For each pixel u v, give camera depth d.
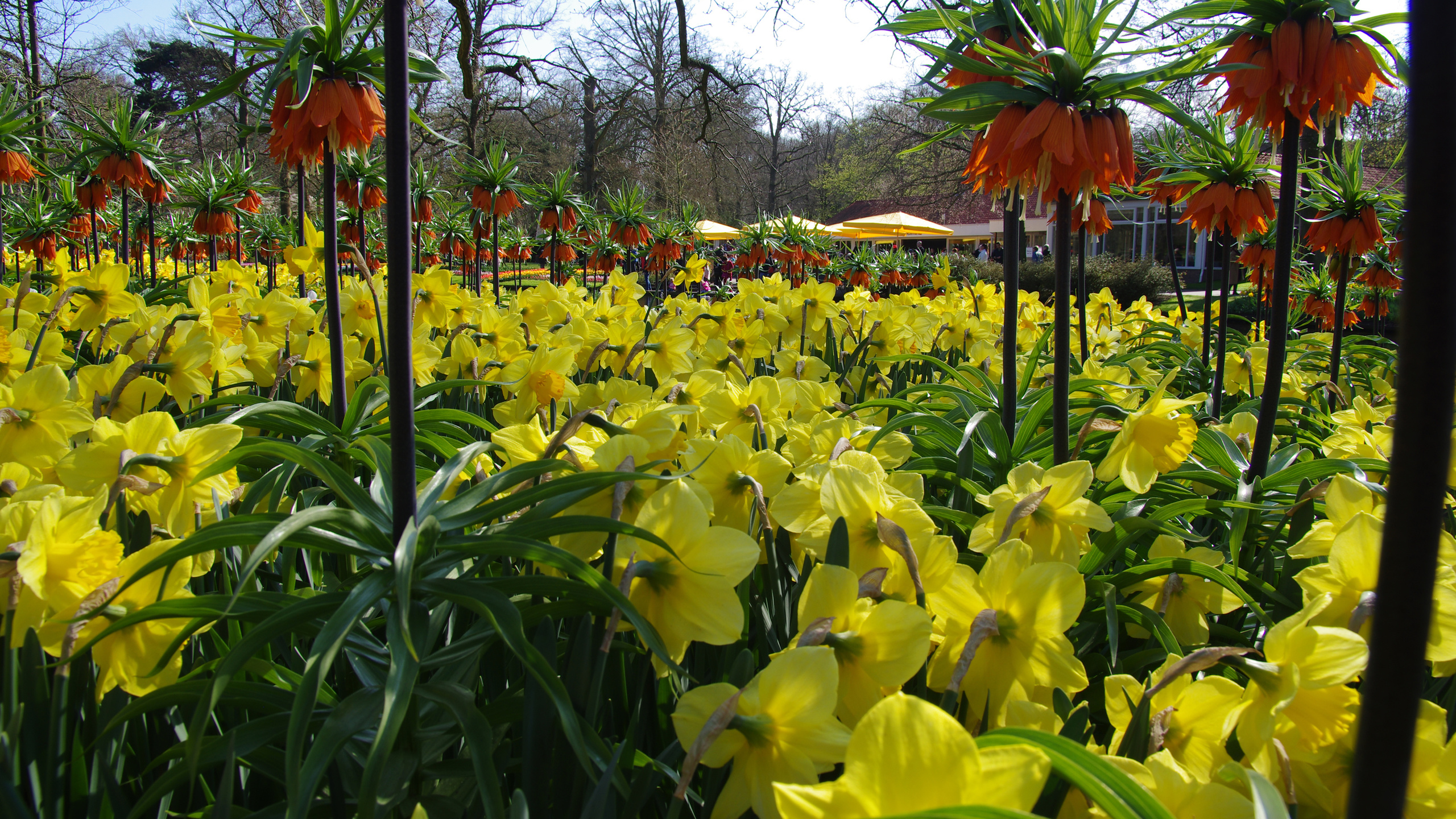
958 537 2.09
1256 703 1.09
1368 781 0.64
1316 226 4.53
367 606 1.06
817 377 3.56
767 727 0.96
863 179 41.34
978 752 0.66
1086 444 2.61
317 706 1.25
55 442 1.76
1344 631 1.04
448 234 13.07
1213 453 2.41
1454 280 0.59
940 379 4.81
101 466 1.46
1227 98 2.71
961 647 1.22
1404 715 0.62
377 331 3.71
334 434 2.18
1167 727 1.07
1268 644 1.10
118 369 2.24
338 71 2.30
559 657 1.35
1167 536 1.74
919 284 16.28
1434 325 0.59
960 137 27.38
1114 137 1.98
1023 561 1.17
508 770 1.26
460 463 1.38
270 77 1.90
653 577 1.18
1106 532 1.84
